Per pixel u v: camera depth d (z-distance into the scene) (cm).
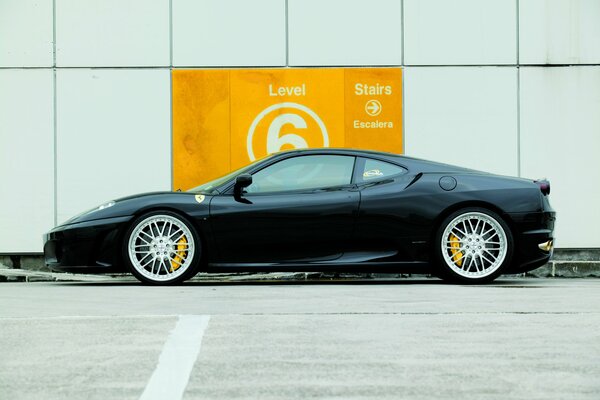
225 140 1211
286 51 1214
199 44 1214
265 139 1212
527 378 395
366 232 860
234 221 853
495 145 1222
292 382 388
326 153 880
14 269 1188
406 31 1219
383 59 1219
